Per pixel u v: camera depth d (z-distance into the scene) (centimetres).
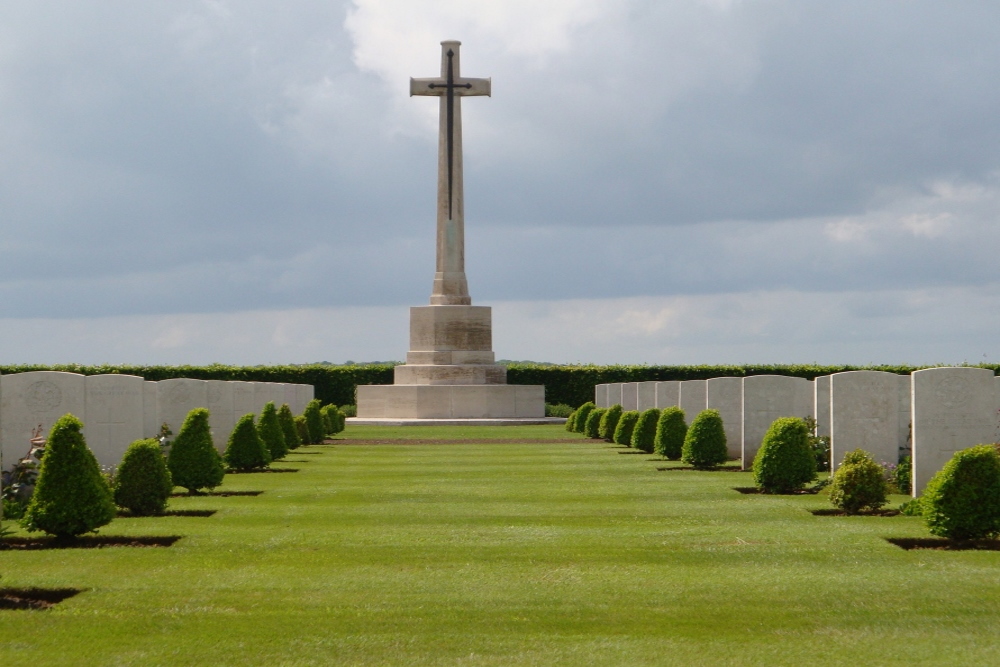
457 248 6469
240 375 6931
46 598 1312
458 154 6378
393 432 5238
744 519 1927
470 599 1280
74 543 1681
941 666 1007
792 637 1113
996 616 1185
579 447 4053
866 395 2408
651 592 1312
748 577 1395
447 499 2266
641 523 1881
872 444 2406
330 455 3656
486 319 6481
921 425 2144
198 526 1861
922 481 2144
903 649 1062
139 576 1413
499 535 1744
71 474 1675
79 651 1066
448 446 4153
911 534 1714
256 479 2753
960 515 1611
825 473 2669
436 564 1495
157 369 6700
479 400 6259
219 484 2416
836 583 1351
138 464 2009
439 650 1072
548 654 1056
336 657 1049
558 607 1242
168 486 2047
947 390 2142
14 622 1173
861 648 1069
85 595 1299
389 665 1025
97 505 1684
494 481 2655
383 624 1170
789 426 2370
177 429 3075
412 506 2144
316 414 4381
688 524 1866
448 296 6462
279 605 1253
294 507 2138
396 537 1725
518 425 5953
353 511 2066
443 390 6234
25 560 1527
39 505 1664
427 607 1243
